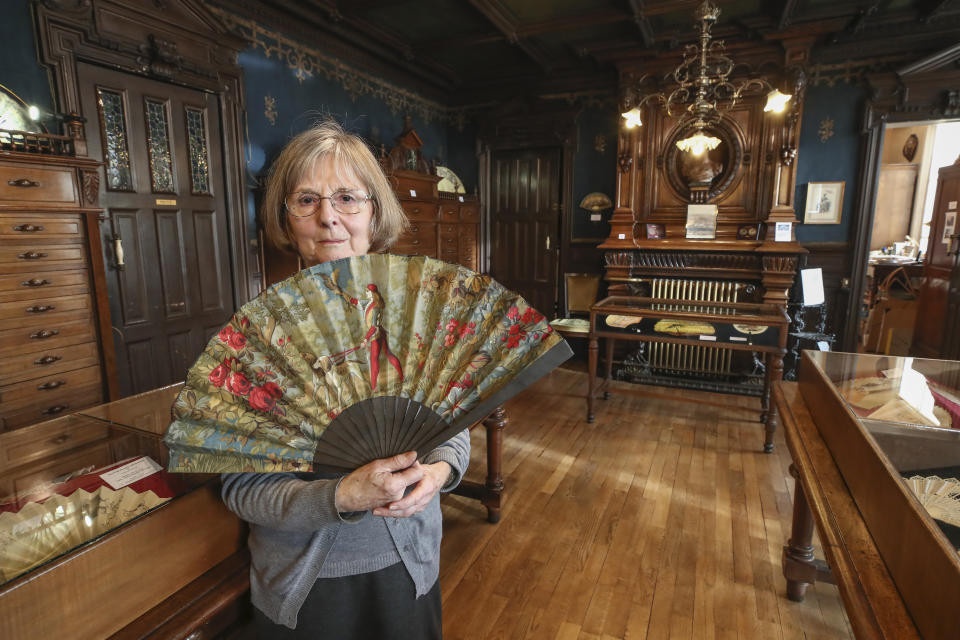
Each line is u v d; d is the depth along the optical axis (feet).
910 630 2.51
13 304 8.06
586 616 6.59
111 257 10.39
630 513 8.93
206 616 2.87
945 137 26.21
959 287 16.10
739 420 13.38
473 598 6.91
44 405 8.52
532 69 18.52
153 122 10.98
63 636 2.40
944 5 13.21
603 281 19.03
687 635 6.28
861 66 15.14
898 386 4.97
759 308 12.76
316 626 2.90
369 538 2.95
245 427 2.38
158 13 10.66
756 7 13.57
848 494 3.96
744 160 15.93
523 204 20.38
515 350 2.52
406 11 13.94
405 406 2.54
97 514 2.77
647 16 13.89
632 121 13.82
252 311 2.48
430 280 2.70
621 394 15.48
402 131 18.22
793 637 6.24
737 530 8.42
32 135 8.21
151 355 11.20
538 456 11.21
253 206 13.34
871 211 15.47
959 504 2.72
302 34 14.43
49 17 9.09
